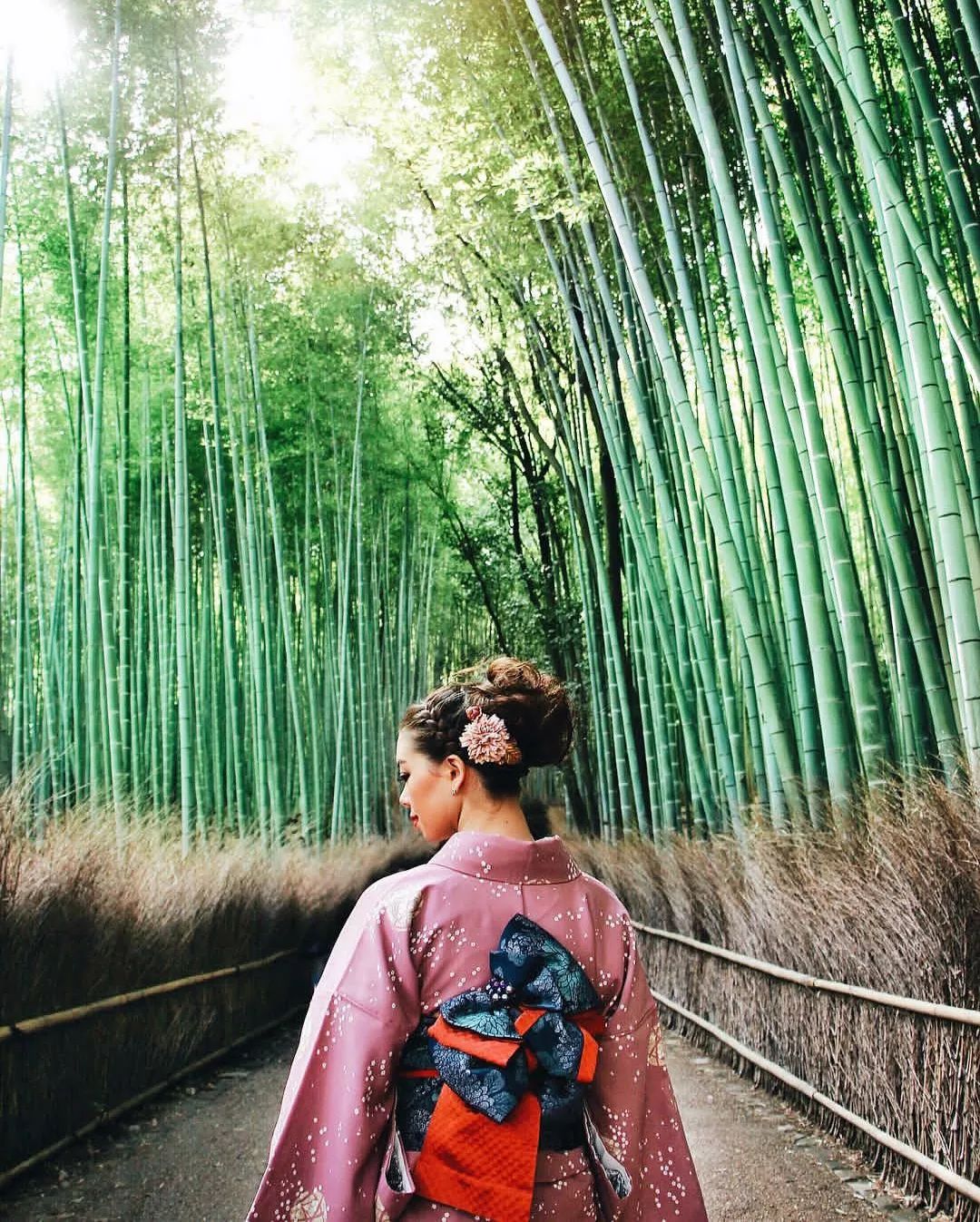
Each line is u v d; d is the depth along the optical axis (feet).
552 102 23.32
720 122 20.40
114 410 34.09
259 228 30.45
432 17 23.20
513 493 41.86
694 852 17.08
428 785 3.99
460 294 35.76
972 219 12.51
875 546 18.63
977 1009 8.08
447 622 56.95
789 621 15.10
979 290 18.21
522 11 23.20
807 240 13.99
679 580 19.67
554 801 54.70
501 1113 3.21
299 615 41.63
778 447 14.35
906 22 13.17
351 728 38.96
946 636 14.71
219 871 17.52
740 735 19.21
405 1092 3.39
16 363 31.86
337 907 24.32
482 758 3.84
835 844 11.57
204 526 33.06
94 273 29.68
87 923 11.82
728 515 17.06
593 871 25.76
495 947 3.48
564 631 37.76
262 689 29.30
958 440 13.61
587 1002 3.53
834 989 10.43
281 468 40.93
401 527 46.70
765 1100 12.55
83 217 27.73
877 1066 9.65
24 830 11.87
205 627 32.17
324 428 39.73
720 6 14.82
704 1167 9.96
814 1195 9.09
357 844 34.19
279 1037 18.29
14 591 37.52
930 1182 8.67
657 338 16.10
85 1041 11.82
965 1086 8.17
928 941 8.54
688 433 15.74
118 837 16.29
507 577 41.86
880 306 14.21
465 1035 3.33
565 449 37.24
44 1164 10.68
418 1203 3.26
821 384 27.76
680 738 28.25
